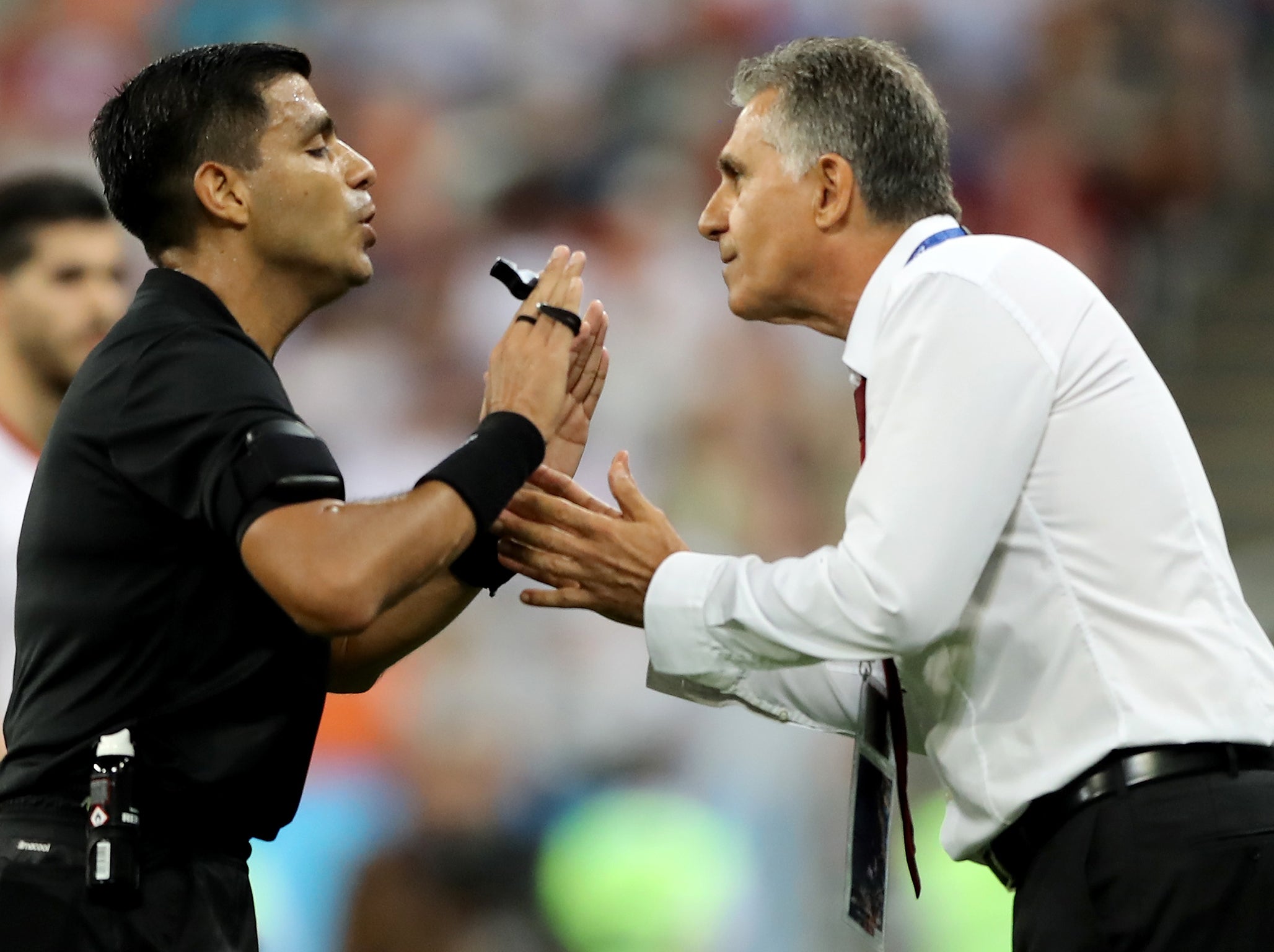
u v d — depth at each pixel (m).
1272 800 8.35
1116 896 8.32
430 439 27.47
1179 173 32.31
